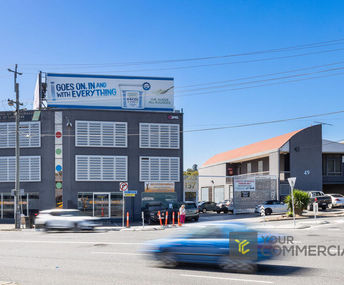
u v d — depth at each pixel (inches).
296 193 1284.4
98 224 1047.6
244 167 2105.1
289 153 1692.9
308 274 407.5
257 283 366.3
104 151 1371.8
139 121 1403.8
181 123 1434.5
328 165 1849.2
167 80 1453.0
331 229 904.3
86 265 488.1
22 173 1360.7
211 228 452.1
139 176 1382.9
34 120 1371.8
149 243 488.4
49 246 697.0
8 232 1056.2
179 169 1416.1
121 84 1418.6
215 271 436.5
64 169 1347.2
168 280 389.4
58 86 1387.8
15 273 442.9
